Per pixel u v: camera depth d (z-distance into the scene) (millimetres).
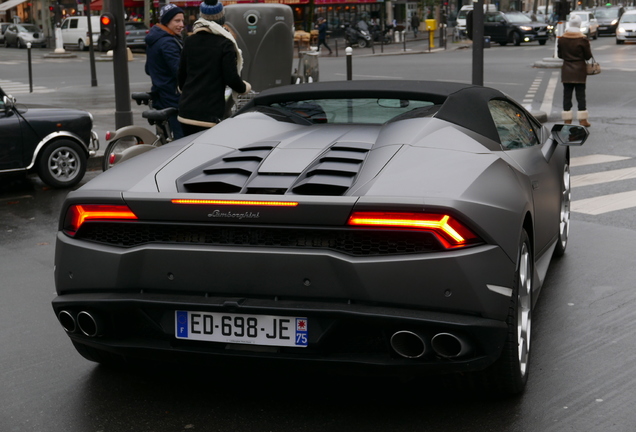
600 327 4539
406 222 3104
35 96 21047
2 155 8906
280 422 3428
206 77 6996
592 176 9336
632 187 8625
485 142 3947
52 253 6566
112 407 3621
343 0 50812
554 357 4098
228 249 3242
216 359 3373
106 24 11992
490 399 3600
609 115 15023
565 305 4938
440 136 3793
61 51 40125
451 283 3098
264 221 3207
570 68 13234
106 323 3512
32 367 4129
